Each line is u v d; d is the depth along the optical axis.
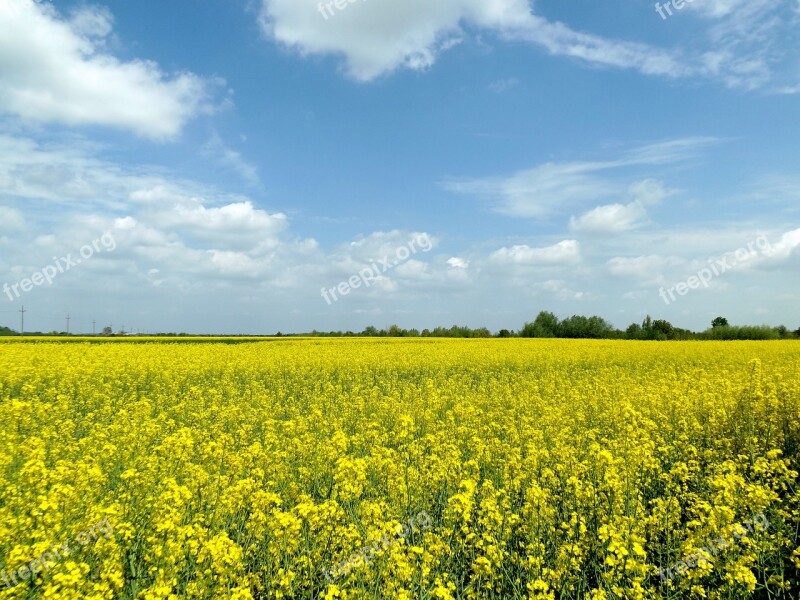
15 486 7.69
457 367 26.03
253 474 8.46
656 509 7.35
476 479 8.53
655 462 9.24
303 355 28.94
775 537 7.04
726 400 13.40
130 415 13.94
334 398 17.80
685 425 11.88
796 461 10.44
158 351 29.70
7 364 20.95
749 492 7.16
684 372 22.64
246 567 6.64
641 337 67.50
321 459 9.57
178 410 14.89
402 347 36.25
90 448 10.25
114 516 6.53
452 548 6.80
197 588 5.52
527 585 5.80
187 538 6.29
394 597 5.46
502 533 6.86
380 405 14.74
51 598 4.98
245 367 23.45
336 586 5.38
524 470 9.05
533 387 18.33
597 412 14.24
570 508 7.94
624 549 5.74
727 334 63.56
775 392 13.15
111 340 50.38
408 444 10.42
